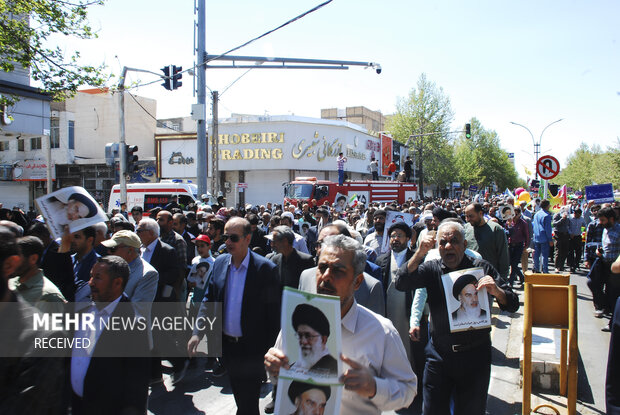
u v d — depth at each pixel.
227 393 5.23
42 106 14.76
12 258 2.23
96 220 4.30
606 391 3.24
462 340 3.28
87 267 4.37
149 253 5.37
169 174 34.41
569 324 4.13
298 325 1.91
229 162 33.50
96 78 11.95
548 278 4.33
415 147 45.62
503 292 3.27
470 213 5.99
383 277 5.19
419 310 4.27
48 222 4.21
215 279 4.03
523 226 10.29
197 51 13.05
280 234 5.14
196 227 9.23
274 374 1.94
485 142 75.81
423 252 3.49
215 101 18.06
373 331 2.21
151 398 5.09
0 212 11.06
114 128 35.94
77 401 2.90
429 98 48.44
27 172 33.09
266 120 33.00
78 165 32.91
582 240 14.34
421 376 4.84
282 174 33.56
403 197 30.06
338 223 4.56
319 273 2.23
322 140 34.84
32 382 2.16
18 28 10.83
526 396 4.17
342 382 1.88
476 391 3.29
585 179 68.81
